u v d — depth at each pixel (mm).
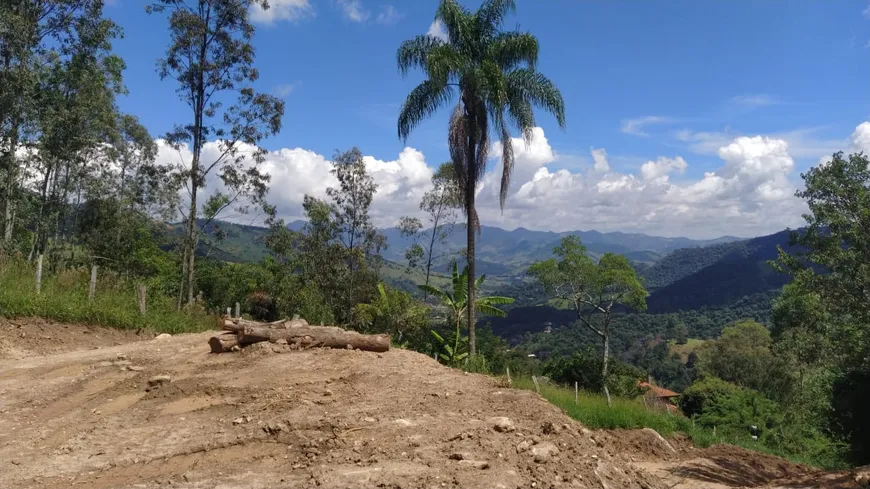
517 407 6578
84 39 21312
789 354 28406
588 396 16047
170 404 6766
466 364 15547
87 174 27688
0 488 4512
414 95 16672
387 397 6781
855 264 14266
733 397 24547
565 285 37938
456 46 16562
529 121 16438
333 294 28719
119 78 24953
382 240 29906
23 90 19172
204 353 9125
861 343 15414
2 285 13102
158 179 24250
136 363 8867
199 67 21344
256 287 29594
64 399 7445
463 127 16266
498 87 15477
